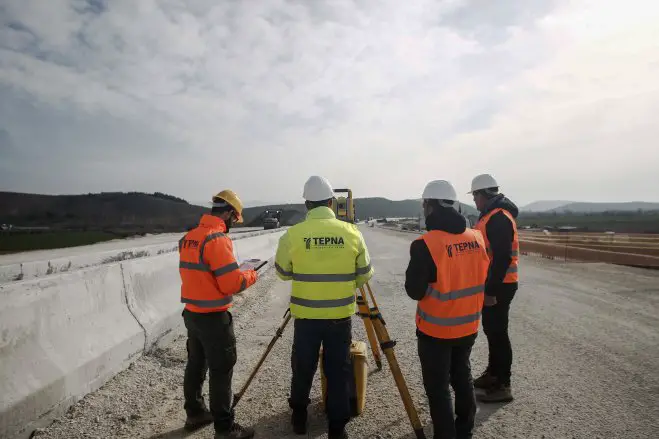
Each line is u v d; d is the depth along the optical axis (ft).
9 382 9.57
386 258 53.78
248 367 15.34
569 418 11.28
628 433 10.45
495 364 12.68
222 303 10.48
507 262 11.87
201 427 11.01
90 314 13.26
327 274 10.67
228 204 11.21
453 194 9.87
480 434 10.56
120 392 12.41
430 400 9.73
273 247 55.26
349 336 10.95
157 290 18.22
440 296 9.44
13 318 10.36
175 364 15.15
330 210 11.35
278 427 11.15
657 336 18.44
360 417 11.69
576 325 20.30
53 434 10.00
